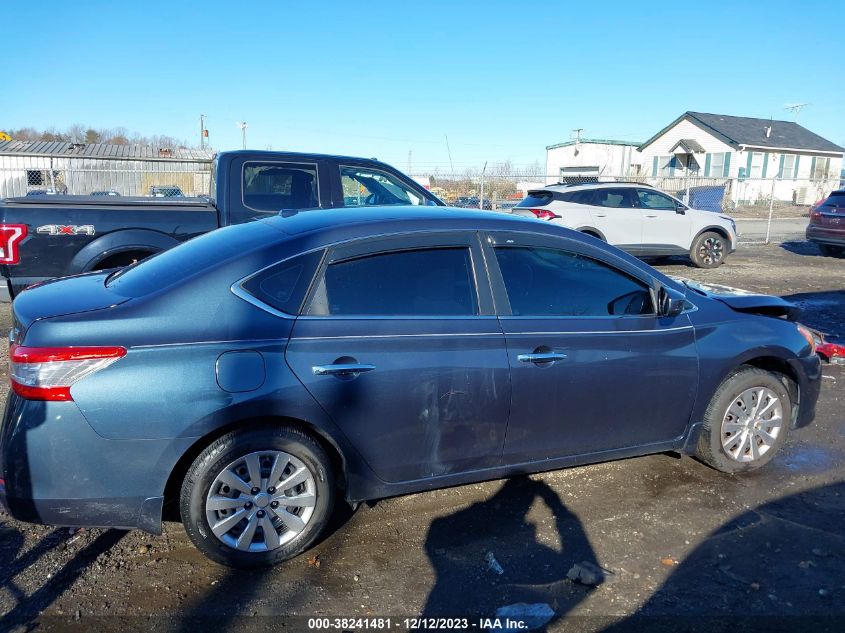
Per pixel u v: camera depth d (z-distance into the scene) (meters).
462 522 3.75
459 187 26.69
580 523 3.74
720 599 3.10
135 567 3.29
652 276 4.07
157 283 3.30
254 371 3.10
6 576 3.20
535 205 13.71
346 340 3.27
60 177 27.78
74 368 2.92
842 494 4.13
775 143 40.03
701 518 3.81
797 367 4.40
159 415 2.98
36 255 6.02
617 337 3.84
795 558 3.43
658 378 3.96
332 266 3.38
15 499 2.96
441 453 3.53
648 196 13.91
